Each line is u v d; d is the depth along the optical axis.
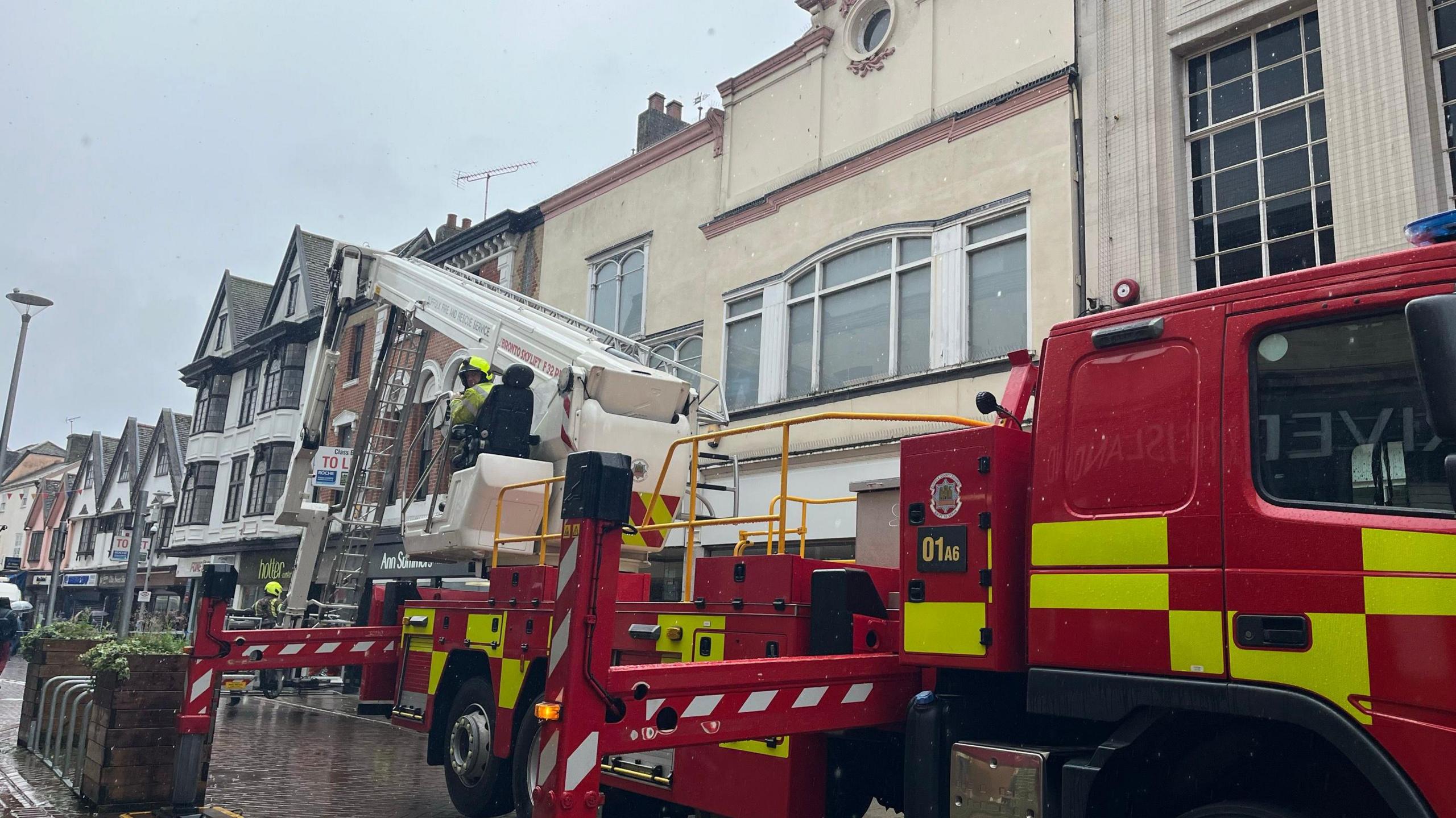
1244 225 10.02
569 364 8.61
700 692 3.94
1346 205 9.16
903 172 12.86
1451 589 3.04
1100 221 10.83
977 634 4.15
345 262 12.03
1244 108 10.23
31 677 11.40
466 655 7.60
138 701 7.89
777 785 4.79
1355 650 3.20
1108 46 11.09
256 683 18.44
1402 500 3.23
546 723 3.63
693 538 5.95
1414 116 8.88
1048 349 4.26
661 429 8.28
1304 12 9.88
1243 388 3.64
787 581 4.99
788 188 14.33
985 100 12.09
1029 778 3.81
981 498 4.25
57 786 8.70
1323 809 3.45
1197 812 3.54
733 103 15.71
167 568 38.62
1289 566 3.38
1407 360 3.33
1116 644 3.75
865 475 12.48
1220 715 3.59
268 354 31.78
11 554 68.06
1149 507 3.77
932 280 12.34
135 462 48.44
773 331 14.27
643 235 17.09
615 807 6.40
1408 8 9.05
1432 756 2.99
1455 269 3.27
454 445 8.79
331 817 7.82
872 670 4.50
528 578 6.79
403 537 9.45
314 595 12.47
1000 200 11.69
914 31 13.17
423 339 11.55
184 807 7.41
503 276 20.30
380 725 14.23
